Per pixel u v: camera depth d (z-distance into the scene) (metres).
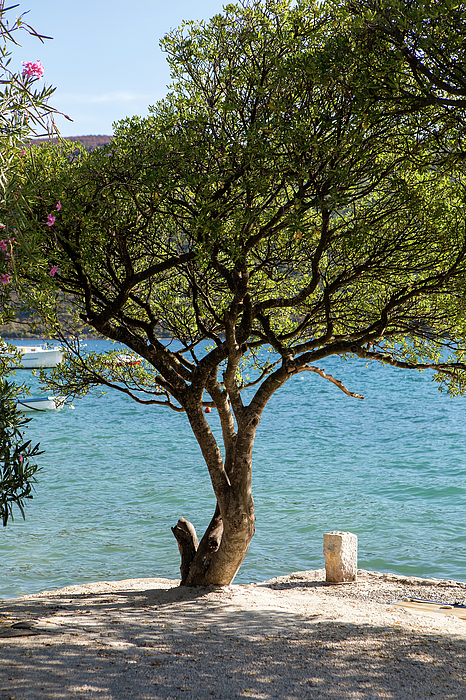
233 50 8.55
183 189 9.00
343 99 7.00
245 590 10.02
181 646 6.55
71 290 9.58
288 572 12.69
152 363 9.83
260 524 16.16
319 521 16.30
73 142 8.63
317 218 9.84
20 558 13.59
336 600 9.73
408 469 22.83
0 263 5.26
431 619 8.48
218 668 5.84
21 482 5.54
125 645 6.45
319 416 40.09
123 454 27.34
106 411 45.50
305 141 6.92
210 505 18.22
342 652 6.58
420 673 5.95
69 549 14.21
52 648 6.12
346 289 10.67
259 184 7.29
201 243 7.46
